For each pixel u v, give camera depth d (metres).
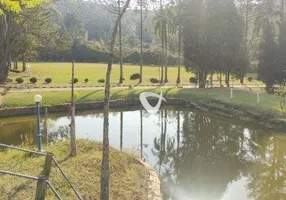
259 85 41.50
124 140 18.61
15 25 34.34
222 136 20.20
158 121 24.09
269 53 31.84
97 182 8.62
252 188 12.11
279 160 15.54
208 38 34.25
